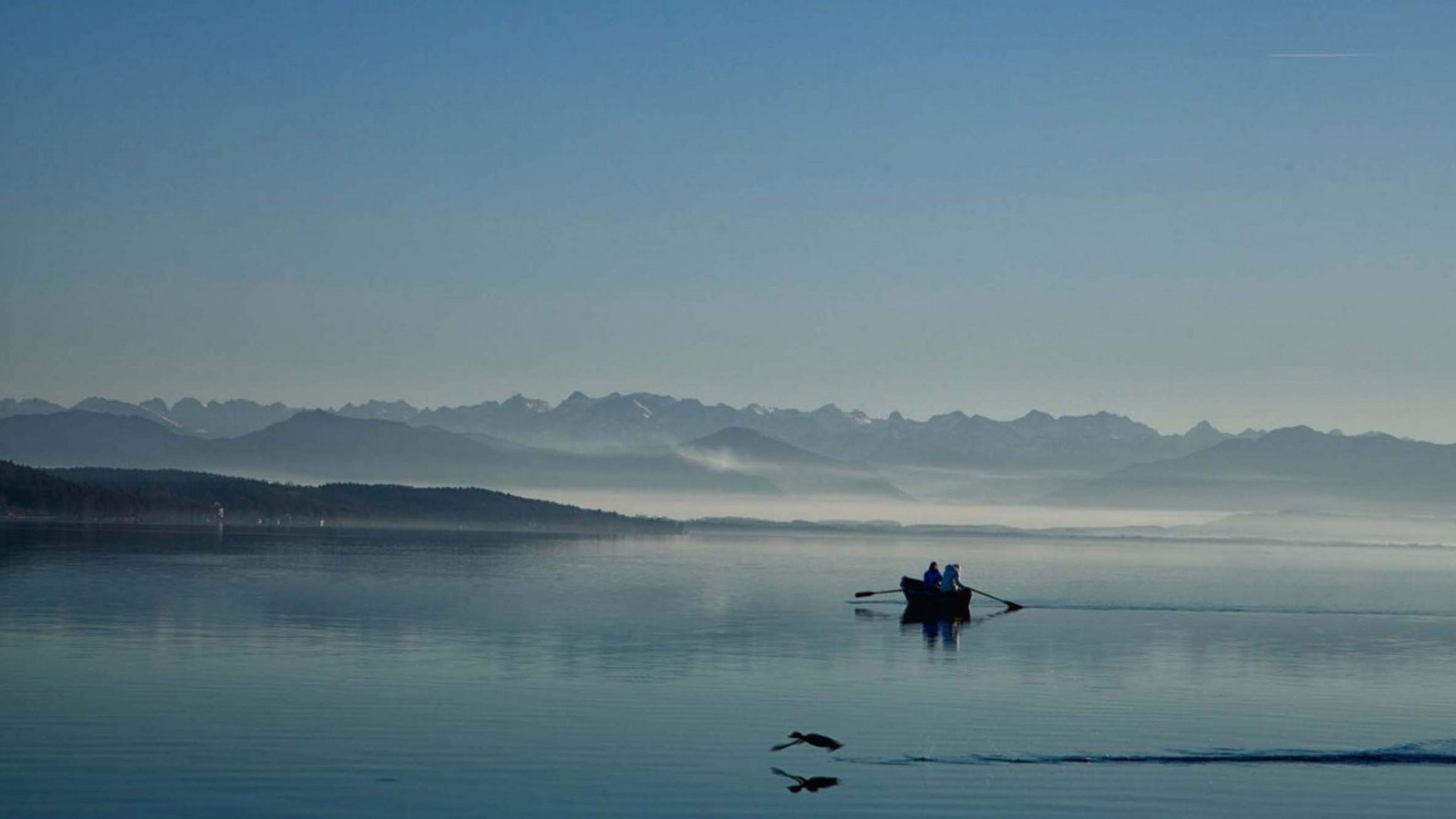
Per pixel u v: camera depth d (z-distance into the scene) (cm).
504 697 5519
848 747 4728
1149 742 4909
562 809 3903
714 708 5406
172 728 4788
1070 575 18700
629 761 4438
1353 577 19850
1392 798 4191
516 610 9394
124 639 7094
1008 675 6538
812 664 6788
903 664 6906
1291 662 7275
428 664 6394
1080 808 4025
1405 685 6412
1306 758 4672
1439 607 12081
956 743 4822
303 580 11950
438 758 4428
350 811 3853
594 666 6494
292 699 5366
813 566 19175
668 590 12344
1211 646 8044
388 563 15850
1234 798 4166
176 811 3809
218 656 6519
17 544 16975
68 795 3941
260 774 4206
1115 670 6819
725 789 4150
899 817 3906
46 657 6350
